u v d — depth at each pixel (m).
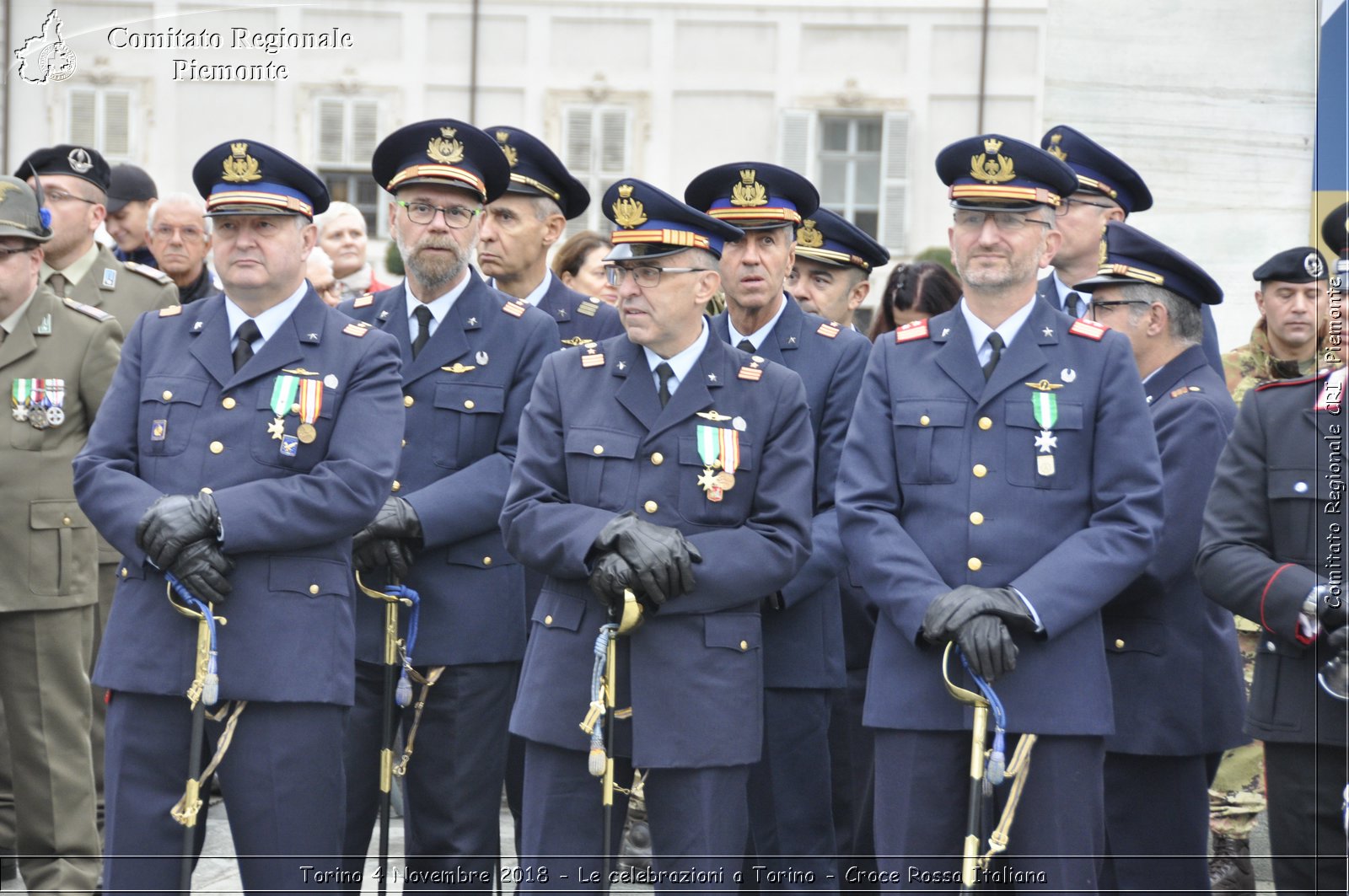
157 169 61.75
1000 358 16.42
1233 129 28.45
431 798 18.92
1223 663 18.08
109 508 16.20
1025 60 67.88
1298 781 16.02
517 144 21.97
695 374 16.86
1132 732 17.77
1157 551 17.44
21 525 20.16
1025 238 16.34
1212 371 18.81
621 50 67.25
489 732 19.06
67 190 24.34
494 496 18.77
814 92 68.06
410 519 18.22
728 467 16.56
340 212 32.81
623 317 16.77
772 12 68.19
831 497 19.34
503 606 19.06
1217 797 21.95
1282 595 15.79
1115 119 28.81
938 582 15.70
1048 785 15.68
